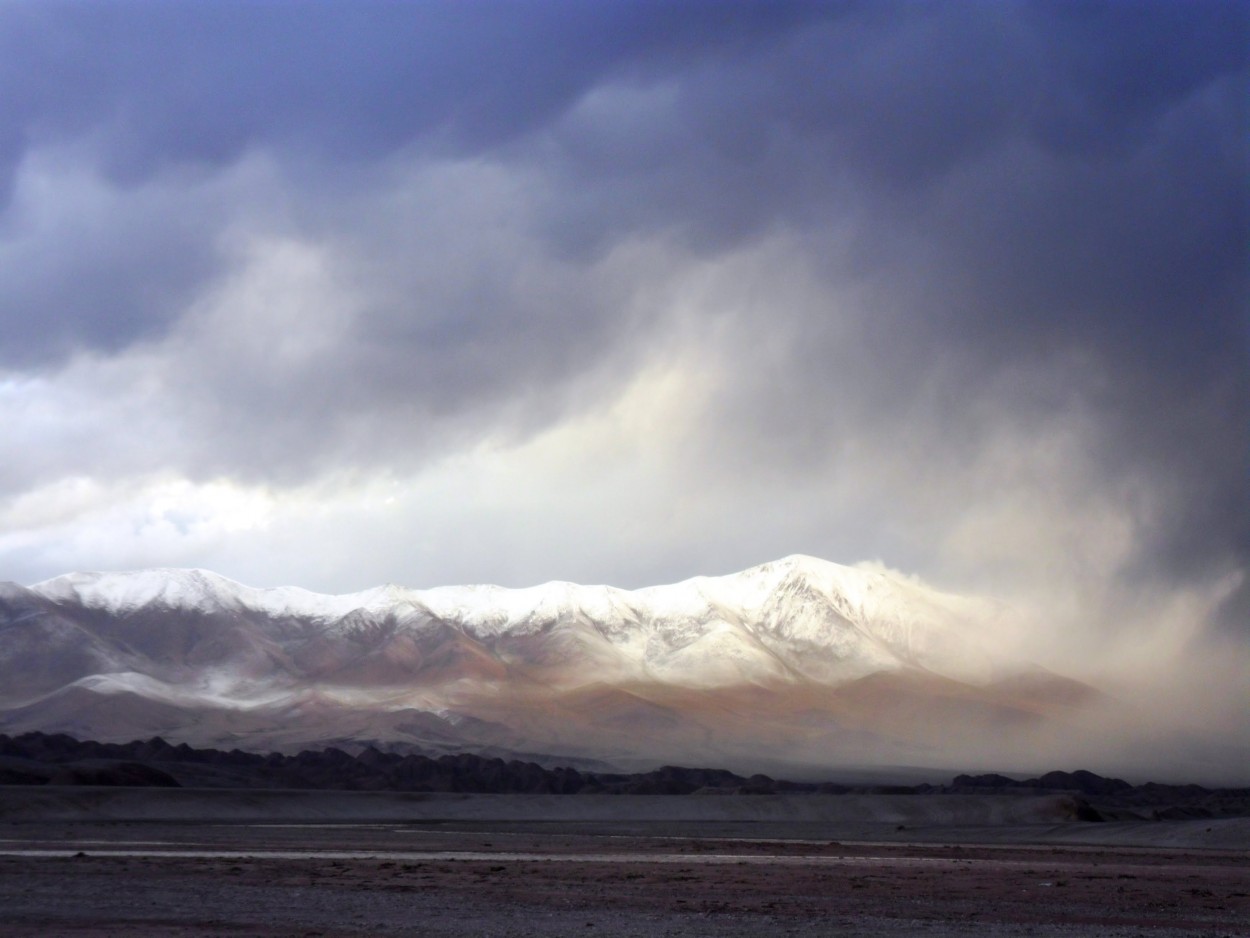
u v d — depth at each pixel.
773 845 115.94
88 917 47.03
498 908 52.00
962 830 167.00
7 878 62.22
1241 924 50.12
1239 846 128.38
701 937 43.44
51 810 155.38
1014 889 65.31
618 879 67.50
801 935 44.44
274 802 182.75
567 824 183.00
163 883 61.19
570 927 45.69
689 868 78.12
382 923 46.19
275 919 47.09
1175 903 58.41
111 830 125.56
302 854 89.25
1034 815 199.88
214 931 43.28
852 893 61.56
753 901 56.31
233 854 88.62
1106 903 58.00
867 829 172.62
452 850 98.12
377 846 103.81
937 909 54.12
